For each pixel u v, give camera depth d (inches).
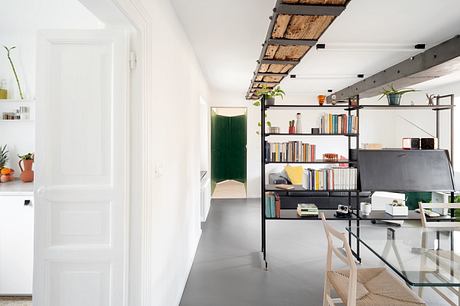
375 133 302.2
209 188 244.8
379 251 86.9
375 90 209.9
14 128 123.3
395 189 134.0
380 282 78.2
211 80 227.5
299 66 181.5
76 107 65.4
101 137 65.3
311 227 190.7
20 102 123.0
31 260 100.4
